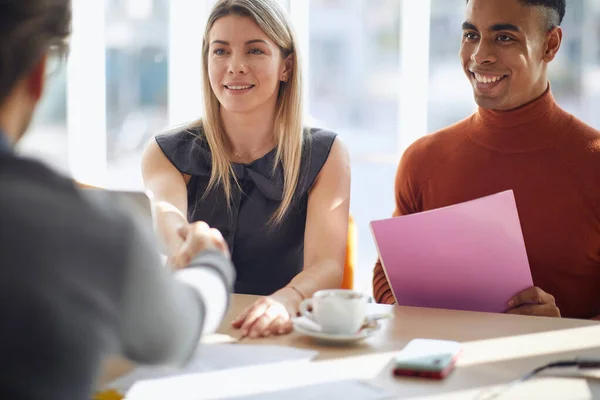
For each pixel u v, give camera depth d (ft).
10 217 2.22
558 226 6.57
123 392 3.73
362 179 15.37
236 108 6.67
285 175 6.86
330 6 14.97
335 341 4.53
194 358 4.21
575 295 6.62
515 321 4.96
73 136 16.19
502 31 6.46
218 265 3.40
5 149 2.38
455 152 6.98
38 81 2.55
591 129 6.69
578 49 13.41
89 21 15.88
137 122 16.28
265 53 6.63
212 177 6.92
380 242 5.41
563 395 3.66
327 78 15.21
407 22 14.58
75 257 2.28
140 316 2.55
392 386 3.80
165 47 16.06
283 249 6.94
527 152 6.69
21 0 2.40
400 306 5.37
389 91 15.03
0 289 2.15
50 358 2.19
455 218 5.27
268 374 3.98
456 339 4.58
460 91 14.57
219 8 6.70
